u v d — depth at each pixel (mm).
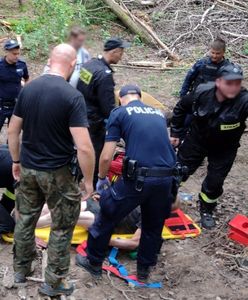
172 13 11953
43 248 4641
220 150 5047
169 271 4609
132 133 4027
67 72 3770
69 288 4121
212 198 5234
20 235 3998
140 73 9773
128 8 12297
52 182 3738
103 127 5430
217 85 4613
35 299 4062
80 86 5301
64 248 3945
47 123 3627
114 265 4590
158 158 4031
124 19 11523
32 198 3898
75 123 3590
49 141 3672
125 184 4055
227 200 5867
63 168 3732
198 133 5023
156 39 10953
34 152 3725
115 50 5234
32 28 10852
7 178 4590
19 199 3941
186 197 5793
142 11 12227
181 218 5219
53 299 4086
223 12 11664
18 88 6289
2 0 12906
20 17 11750
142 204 4145
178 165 4230
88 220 4777
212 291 4398
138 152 4008
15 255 4113
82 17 11383
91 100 5312
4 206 4797
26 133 3725
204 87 4809
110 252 4711
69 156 3746
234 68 4547
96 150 5465
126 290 4316
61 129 3650
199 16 11578
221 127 4773
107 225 4219
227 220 5406
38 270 4387
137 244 4691
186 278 4535
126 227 4805
